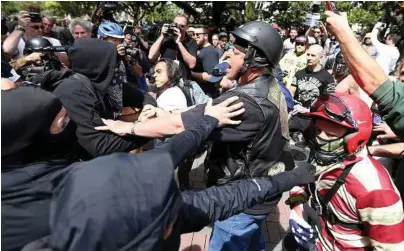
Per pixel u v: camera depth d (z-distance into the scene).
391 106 1.29
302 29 8.03
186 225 1.12
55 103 1.02
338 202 1.53
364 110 1.45
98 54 1.77
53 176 0.87
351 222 1.54
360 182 1.42
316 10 3.09
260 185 1.37
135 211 0.77
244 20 18.39
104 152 1.74
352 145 1.45
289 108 2.88
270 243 3.06
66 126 1.15
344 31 1.33
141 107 2.46
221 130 1.58
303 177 1.51
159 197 0.80
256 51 1.64
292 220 1.83
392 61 4.88
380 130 2.26
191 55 4.54
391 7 5.43
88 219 0.74
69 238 0.74
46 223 0.80
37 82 1.79
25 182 0.86
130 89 2.46
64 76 1.86
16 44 3.52
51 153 1.07
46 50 2.54
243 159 1.70
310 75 4.68
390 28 5.52
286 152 1.86
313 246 1.75
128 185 0.78
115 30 3.02
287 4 22.39
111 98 2.15
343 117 1.40
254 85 1.67
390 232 1.39
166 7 25.94
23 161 0.98
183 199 1.14
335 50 6.14
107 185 0.77
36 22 4.08
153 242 0.80
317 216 1.74
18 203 0.83
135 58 4.07
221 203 1.23
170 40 4.59
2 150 0.92
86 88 1.74
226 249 1.95
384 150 2.15
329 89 3.88
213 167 1.81
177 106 3.12
